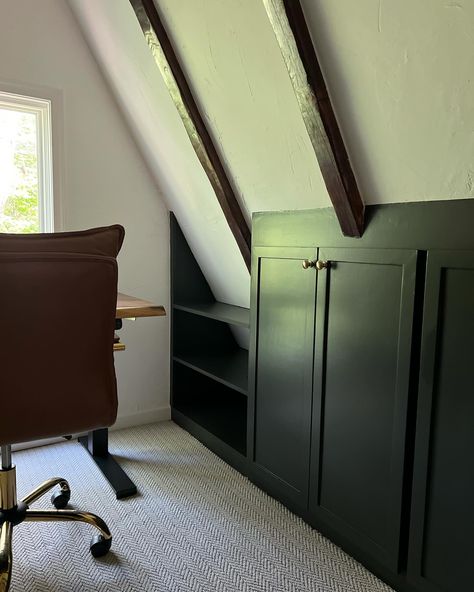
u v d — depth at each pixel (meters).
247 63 1.46
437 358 1.22
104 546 1.53
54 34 2.23
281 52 1.30
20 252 1.18
